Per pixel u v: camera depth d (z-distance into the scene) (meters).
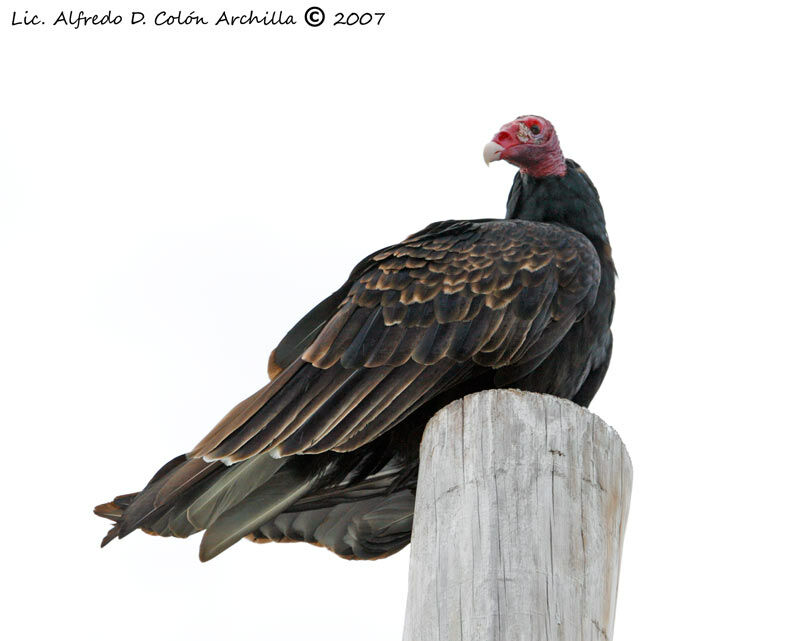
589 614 6.04
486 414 6.71
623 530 6.66
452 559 6.21
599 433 6.75
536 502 6.33
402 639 6.29
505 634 5.83
